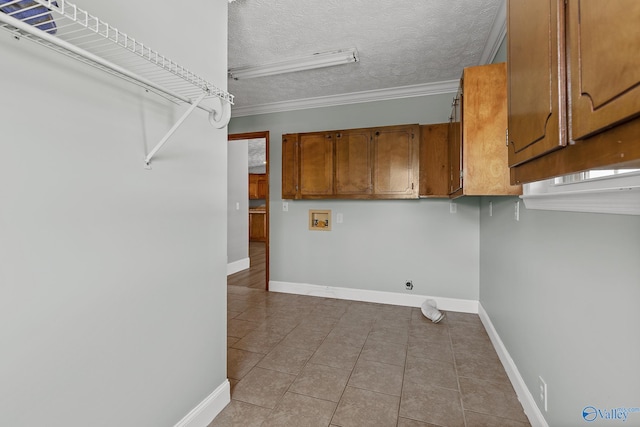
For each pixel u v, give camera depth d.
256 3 1.89
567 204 1.19
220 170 1.63
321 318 2.99
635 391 0.82
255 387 1.86
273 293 3.82
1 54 0.77
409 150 3.06
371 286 3.49
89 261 0.99
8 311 0.79
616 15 0.45
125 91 1.11
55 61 0.89
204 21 1.52
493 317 2.48
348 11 1.98
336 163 3.30
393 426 1.54
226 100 1.24
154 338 1.24
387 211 3.42
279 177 3.84
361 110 3.48
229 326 2.79
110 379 1.06
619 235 0.89
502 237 2.20
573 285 1.16
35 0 0.63
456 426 1.54
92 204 1.00
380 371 2.04
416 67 2.79
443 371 2.04
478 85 1.72
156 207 1.25
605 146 0.50
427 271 3.30
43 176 0.86
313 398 1.75
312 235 3.72
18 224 0.81
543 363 1.43
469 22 2.11
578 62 0.56
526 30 0.84
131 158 1.14
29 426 0.84
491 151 1.71
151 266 1.22
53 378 0.89
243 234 5.41
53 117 0.88
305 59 2.62
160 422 1.27
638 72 0.40
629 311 0.85
